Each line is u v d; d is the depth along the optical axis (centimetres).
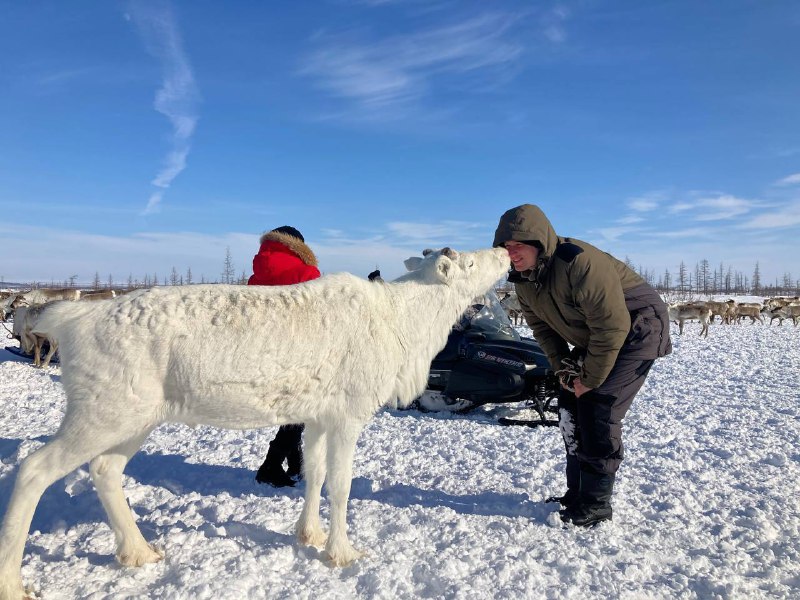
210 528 340
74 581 276
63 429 260
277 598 268
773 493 425
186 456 497
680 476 465
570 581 294
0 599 246
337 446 307
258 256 418
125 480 420
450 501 410
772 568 307
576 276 335
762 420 666
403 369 336
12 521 250
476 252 358
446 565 300
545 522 372
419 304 340
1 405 697
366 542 333
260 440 555
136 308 269
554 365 402
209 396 275
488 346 666
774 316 2966
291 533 344
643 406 750
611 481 367
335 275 326
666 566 316
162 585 275
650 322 358
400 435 591
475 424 643
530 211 347
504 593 278
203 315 275
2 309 2047
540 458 515
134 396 261
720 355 1355
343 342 302
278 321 288
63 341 267
